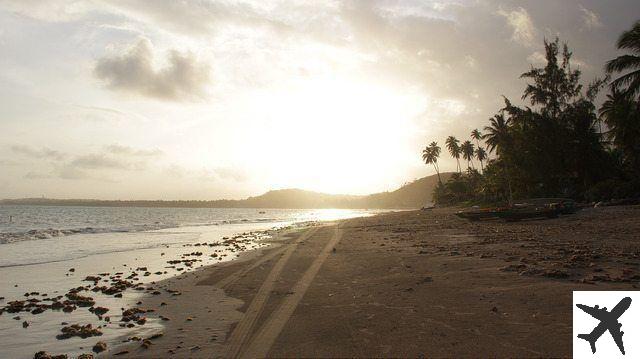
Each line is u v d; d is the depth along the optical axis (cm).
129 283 1240
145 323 816
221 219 8869
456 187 11294
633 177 4616
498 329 635
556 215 3086
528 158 5512
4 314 909
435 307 780
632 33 3669
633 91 3709
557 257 1227
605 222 2531
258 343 651
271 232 3834
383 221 4681
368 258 1534
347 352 586
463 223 3419
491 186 7062
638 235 1756
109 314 901
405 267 1253
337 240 2466
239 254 1988
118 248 2398
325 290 1009
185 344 672
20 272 1509
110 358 629
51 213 11588
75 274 1464
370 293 937
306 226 4822
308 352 597
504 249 1501
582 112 5484
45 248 2402
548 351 545
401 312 763
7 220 7212
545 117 5519
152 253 2119
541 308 723
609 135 4616
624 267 1033
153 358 618
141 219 8494
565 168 5419
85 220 7606
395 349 583
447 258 1375
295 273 1293
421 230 2912
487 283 940
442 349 571
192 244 2633
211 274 1383
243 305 914
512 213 3181
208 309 902
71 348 685
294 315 798
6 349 690
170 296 1059
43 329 797
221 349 638
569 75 5641
